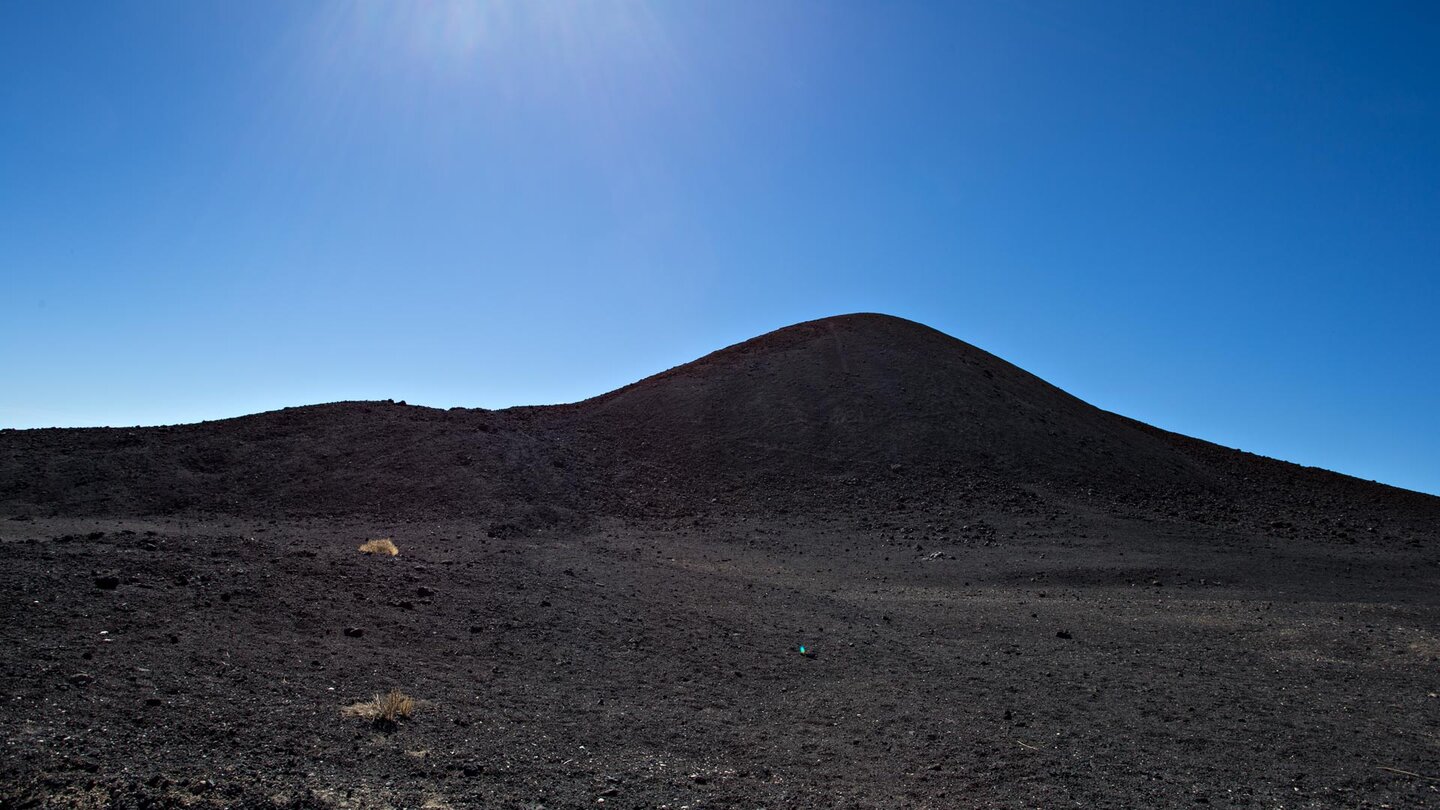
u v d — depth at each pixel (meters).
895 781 9.11
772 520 38.09
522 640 13.86
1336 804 9.05
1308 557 33.16
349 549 21.88
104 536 15.96
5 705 8.14
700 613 17.47
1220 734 11.49
